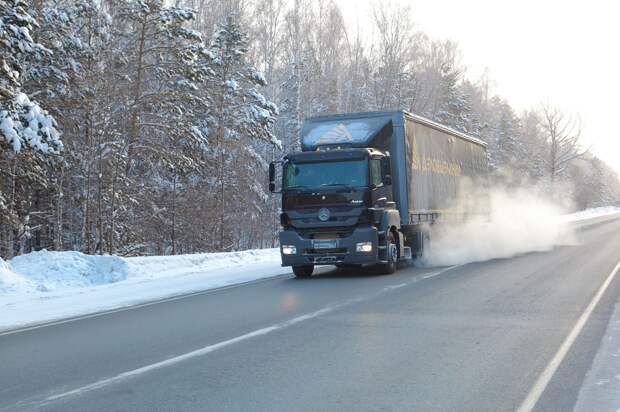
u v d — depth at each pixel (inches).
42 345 313.3
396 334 313.0
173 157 1202.0
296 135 1713.8
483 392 217.0
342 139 615.8
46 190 1110.4
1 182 931.3
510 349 279.1
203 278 619.8
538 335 307.6
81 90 1029.8
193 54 1175.0
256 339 309.3
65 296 511.8
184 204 1378.0
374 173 583.5
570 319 349.7
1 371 261.3
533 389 220.1
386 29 2062.0
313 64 2075.5
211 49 1391.5
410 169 658.8
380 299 435.2
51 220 1141.7
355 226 574.6
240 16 1898.4
